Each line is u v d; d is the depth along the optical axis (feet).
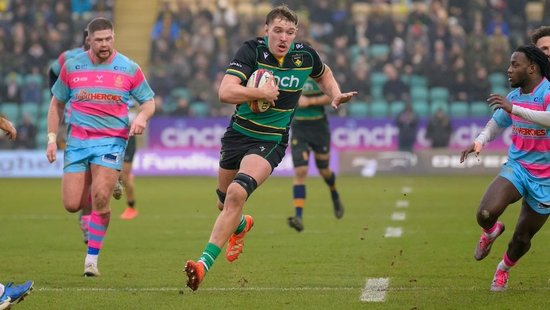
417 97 292.40
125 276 96.32
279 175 263.08
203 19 310.86
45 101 296.10
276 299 82.64
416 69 296.71
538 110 82.58
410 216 157.79
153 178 256.93
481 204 82.84
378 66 302.25
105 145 96.17
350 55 307.99
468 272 97.76
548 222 144.97
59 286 90.07
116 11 335.26
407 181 242.17
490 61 297.53
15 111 294.05
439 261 105.60
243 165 83.61
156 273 98.37
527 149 82.99
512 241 84.99
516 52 82.79
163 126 275.18
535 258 107.34
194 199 192.54
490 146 269.85
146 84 98.68
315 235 132.16
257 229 140.36
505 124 86.94
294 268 101.24
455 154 265.54
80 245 122.72
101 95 96.17
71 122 97.19
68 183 96.53
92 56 96.99
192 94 292.20
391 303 80.33
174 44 310.24
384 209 170.19
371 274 96.73
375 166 265.34
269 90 80.74
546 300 81.41
